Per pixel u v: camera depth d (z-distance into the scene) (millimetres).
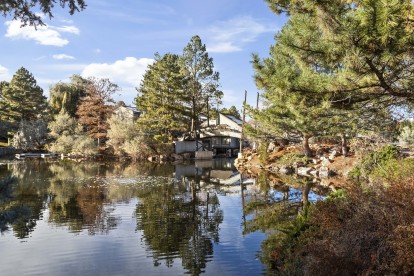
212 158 49969
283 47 6656
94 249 10141
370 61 5602
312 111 7152
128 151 45656
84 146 47688
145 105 49281
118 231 11969
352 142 25703
